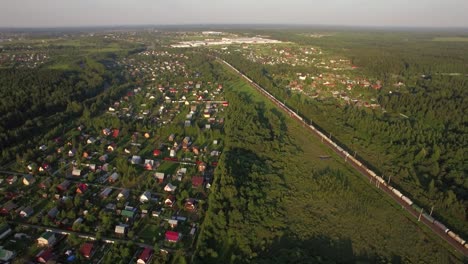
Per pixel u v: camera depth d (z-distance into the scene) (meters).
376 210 99.88
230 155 128.12
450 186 110.56
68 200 98.56
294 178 118.12
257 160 128.25
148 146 144.75
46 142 143.25
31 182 112.19
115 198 104.75
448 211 98.00
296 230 91.19
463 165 122.19
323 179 114.88
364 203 103.12
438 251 83.44
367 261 80.38
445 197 101.31
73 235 84.69
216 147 142.88
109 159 131.25
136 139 150.50
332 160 131.62
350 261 80.50
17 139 143.38
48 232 86.50
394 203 102.56
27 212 94.12
